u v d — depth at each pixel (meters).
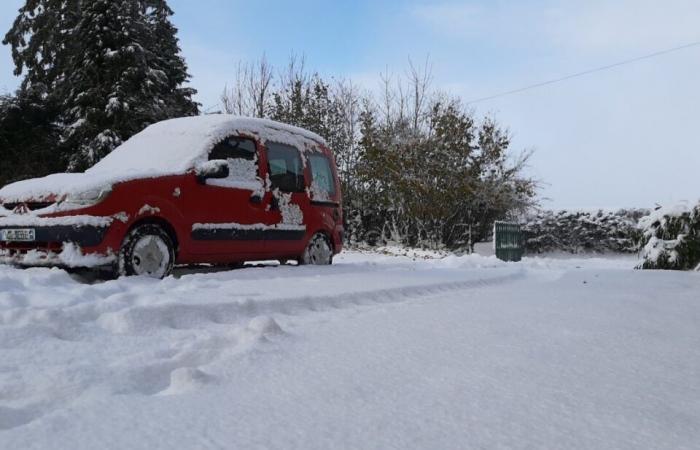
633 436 1.82
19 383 2.18
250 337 3.00
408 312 4.07
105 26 16.78
